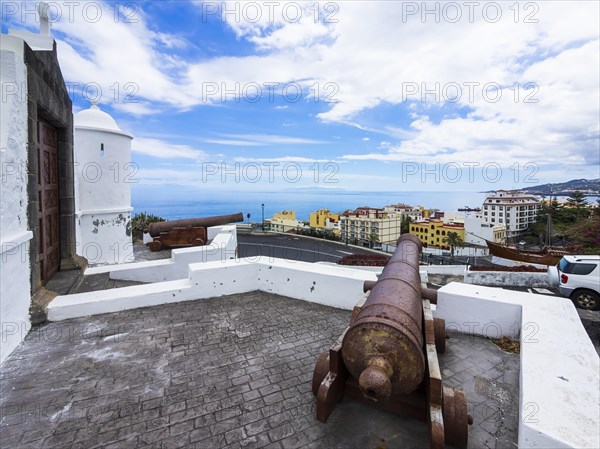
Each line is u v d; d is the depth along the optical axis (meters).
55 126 6.41
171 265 7.10
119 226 9.86
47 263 5.99
